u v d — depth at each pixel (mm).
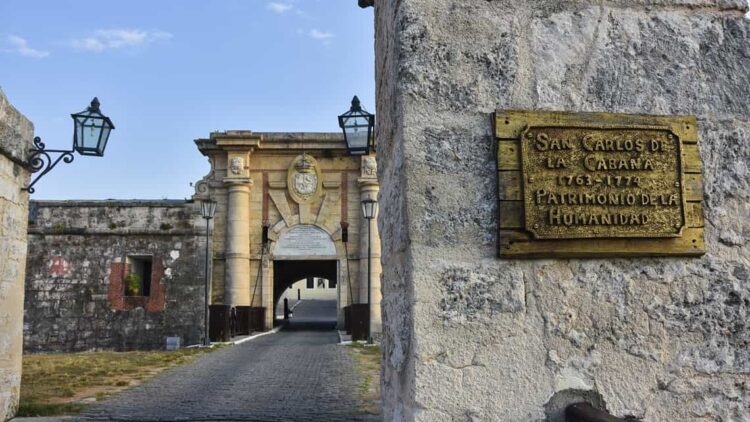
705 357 3111
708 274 3186
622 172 3166
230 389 10789
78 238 25656
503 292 3049
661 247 3137
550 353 3029
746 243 3244
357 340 20516
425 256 3045
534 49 3283
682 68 3352
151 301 25438
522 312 3045
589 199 3119
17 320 8195
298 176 27891
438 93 3197
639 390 3049
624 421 2580
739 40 3432
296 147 27812
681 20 3412
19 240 8234
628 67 3316
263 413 8570
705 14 3447
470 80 3223
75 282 25312
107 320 25141
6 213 7820
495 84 3229
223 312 21969
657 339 3102
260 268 27516
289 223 27766
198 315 25438
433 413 2928
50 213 25641
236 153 27578
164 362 15141
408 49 3232
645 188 3164
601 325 3080
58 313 25031
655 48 3359
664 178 3188
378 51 4453
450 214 3094
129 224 25922
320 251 27609
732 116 3342
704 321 3141
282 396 10016
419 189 3105
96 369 13555
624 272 3143
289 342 21141
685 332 3121
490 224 3102
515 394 2977
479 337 3002
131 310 25312
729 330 3152
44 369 13445
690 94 3328
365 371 13070
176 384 11391
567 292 3088
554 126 3172
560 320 3059
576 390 3012
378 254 26797
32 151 8398
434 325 2990
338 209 27828
